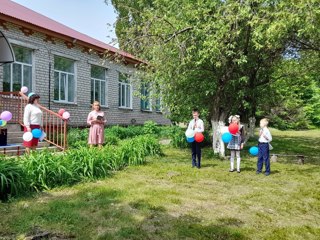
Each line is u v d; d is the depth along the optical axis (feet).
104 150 26.66
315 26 24.76
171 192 19.04
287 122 93.04
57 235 12.60
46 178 19.58
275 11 25.21
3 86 40.47
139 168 26.81
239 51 30.01
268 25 25.22
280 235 12.95
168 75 32.24
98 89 58.90
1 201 16.81
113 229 13.26
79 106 53.11
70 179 20.67
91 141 32.68
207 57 28.48
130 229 13.15
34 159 19.98
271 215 15.49
